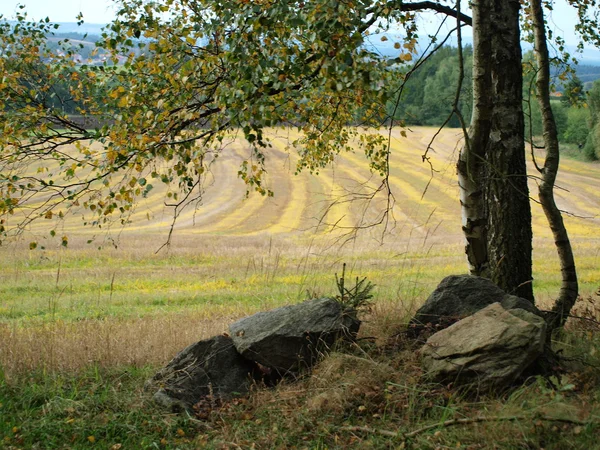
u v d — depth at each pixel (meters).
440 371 5.68
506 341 5.58
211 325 10.98
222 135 7.39
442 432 4.96
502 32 7.42
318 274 20.11
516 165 7.54
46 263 24.97
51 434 5.75
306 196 54.19
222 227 43.75
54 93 8.21
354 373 6.01
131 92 6.82
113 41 7.12
